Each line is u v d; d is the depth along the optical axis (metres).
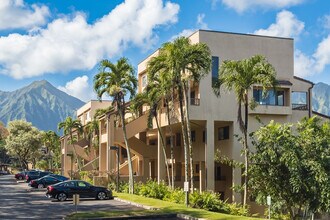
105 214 23.53
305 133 26.08
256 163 26.64
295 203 26.61
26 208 27.88
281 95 40.62
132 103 42.62
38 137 108.12
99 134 55.97
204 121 39.19
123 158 57.06
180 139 48.81
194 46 30.30
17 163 136.25
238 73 30.16
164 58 31.14
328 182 24.17
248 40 40.12
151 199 31.97
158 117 44.50
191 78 31.11
